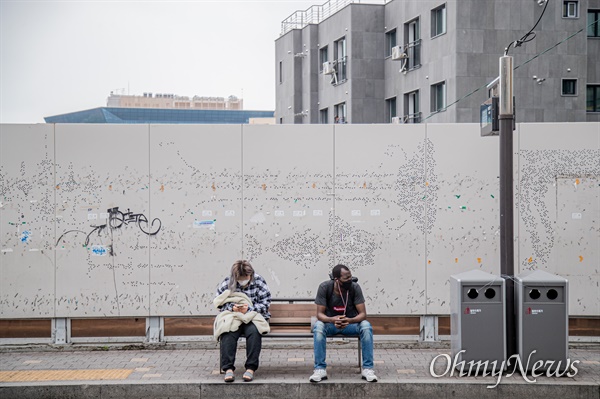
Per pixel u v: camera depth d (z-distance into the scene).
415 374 8.04
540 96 26.77
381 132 9.39
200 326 9.53
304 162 9.41
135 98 133.62
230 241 9.42
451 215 9.38
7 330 9.46
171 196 9.41
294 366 8.52
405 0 30.84
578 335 9.38
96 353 9.28
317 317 8.12
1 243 9.36
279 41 41.41
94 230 9.40
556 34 26.89
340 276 8.18
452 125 9.36
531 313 7.86
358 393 7.68
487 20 26.61
